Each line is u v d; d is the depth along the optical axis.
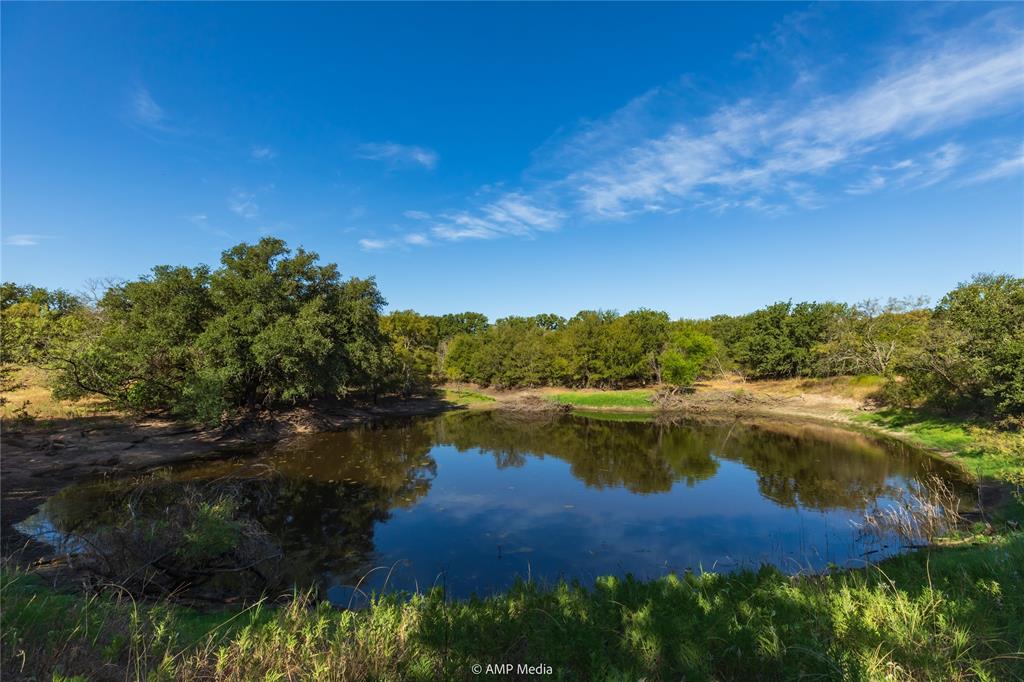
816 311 48.75
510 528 14.48
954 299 26.12
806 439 29.78
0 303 30.31
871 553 11.77
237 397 30.55
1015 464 17.02
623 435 33.81
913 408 31.08
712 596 6.63
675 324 67.00
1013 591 6.17
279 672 4.70
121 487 16.75
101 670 4.49
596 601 6.54
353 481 20.05
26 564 9.67
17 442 20.95
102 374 23.41
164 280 27.62
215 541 9.42
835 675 4.34
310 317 29.56
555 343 64.75
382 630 5.49
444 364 67.44
